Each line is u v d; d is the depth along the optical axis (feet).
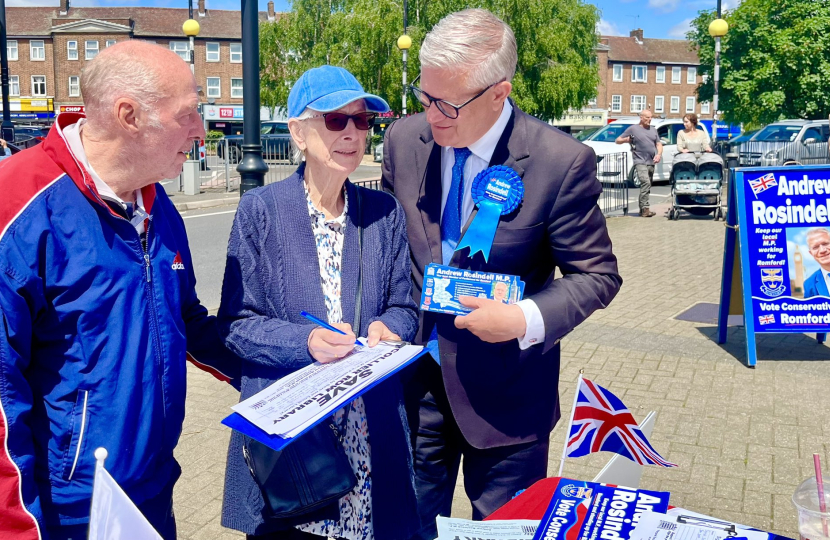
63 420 5.52
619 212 46.62
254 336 6.50
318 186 6.91
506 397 7.57
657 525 5.08
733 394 15.64
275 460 6.28
